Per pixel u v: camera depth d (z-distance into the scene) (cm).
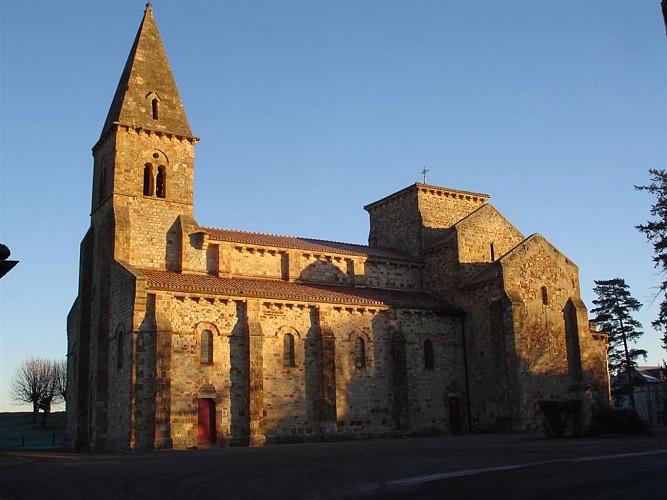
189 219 4697
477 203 6272
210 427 4047
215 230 4959
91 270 4816
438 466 2112
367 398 4694
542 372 4938
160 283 4041
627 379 8219
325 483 1828
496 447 2888
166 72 4966
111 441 4072
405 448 3064
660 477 1582
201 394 4038
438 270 5612
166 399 3844
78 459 2978
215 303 4222
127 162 4588
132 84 4756
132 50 5006
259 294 4347
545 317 5100
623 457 2102
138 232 4512
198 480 2020
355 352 4725
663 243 4391
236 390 4178
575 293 5347
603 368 5378
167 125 4797
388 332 4912
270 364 4347
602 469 1792
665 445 2620
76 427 4556
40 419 10406
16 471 2484
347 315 4753
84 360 4656
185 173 4797
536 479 1667
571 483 1566
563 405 3616
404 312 5006
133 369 3853
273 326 4412
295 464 2377
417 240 5856
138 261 4472
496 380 4894
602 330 7969
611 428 3572
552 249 5331
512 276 5016
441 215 6016
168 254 4600
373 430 4659
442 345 5150
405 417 4766
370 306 4812
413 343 5000
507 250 5753
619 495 1370
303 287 4872
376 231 6391
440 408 4997
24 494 1945
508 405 4775
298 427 4356
